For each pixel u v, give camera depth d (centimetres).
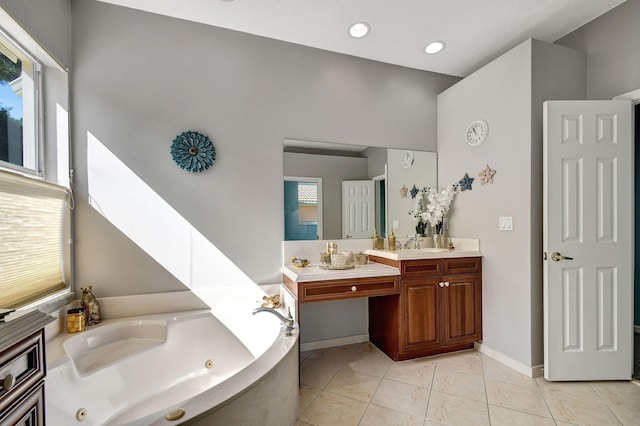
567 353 210
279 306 246
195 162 236
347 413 180
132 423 104
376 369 233
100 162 217
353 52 265
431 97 314
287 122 264
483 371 228
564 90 230
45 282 184
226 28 247
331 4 204
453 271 255
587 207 212
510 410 180
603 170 212
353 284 228
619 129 212
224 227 245
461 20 223
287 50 264
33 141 192
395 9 210
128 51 224
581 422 168
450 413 178
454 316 255
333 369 233
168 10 210
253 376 137
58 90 206
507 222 237
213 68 244
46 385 140
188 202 236
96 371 166
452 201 296
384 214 294
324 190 275
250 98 253
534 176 220
